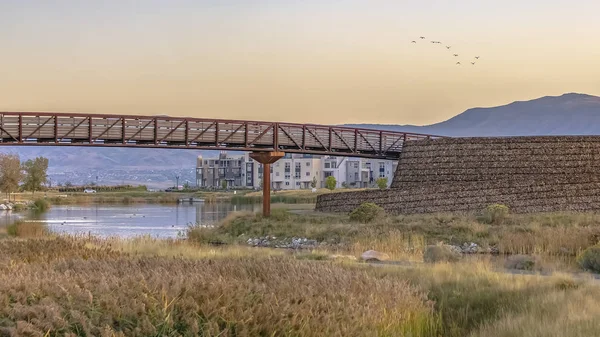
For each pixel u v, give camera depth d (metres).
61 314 10.48
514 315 17.06
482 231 43.53
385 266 24.66
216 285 12.95
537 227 43.44
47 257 20.09
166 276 13.79
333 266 20.42
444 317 18.12
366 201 58.19
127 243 33.94
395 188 60.91
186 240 42.94
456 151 61.34
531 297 18.56
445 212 55.19
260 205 100.62
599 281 22.83
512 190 55.34
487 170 59.94
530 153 59.00
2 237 40.25
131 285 12.50
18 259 19.22
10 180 113.44
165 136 53.75
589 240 37.72
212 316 11.71
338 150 66.38
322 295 14.73
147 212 88.06
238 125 57.06
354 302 14.48
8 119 48.28
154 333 10.67
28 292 11.38
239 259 20.75
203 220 71.56
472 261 29.47
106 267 16.66
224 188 170.50
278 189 156.62
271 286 15.02
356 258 30.70
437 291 20.53
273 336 11.71
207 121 55.47
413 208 56.41
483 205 55.09
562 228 40.75
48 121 49.34
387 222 48.66
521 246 39.31
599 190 56.81
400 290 17.25
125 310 10.95
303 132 61.62
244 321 11.67
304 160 157.88
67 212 89.44
